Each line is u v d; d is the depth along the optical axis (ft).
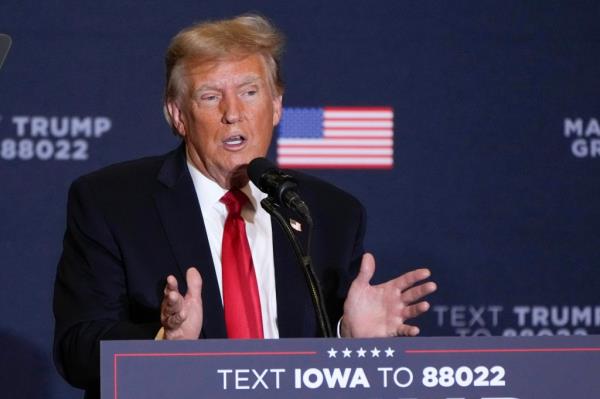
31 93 45.37
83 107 45.65
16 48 45.27
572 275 47.37
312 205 31.83
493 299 47.11
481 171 46.98
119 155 45.83
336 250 31.24
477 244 47.01
